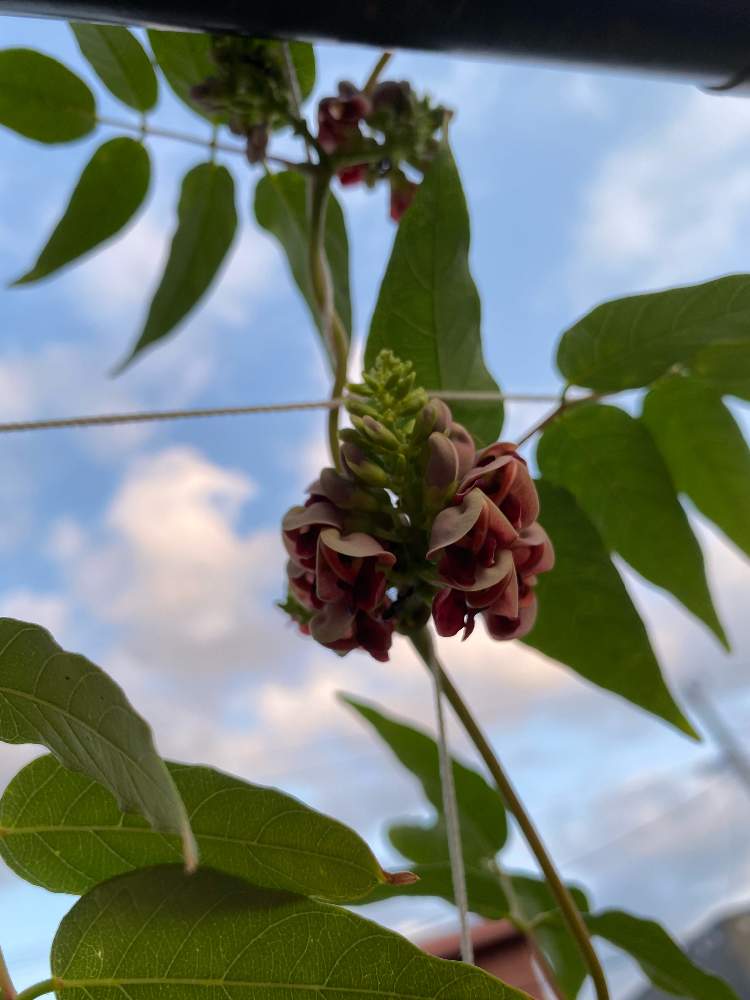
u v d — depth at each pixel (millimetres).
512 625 143
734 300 178
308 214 205
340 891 109
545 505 198
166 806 84
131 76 227
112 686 91
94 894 102
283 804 107
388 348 177
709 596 223
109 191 238
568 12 116
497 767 160
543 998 234
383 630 141
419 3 113
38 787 110
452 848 140
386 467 146
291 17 113
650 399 223
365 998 102
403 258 175
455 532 128
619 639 199
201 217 238
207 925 102
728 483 232
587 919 216
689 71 129
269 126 199
